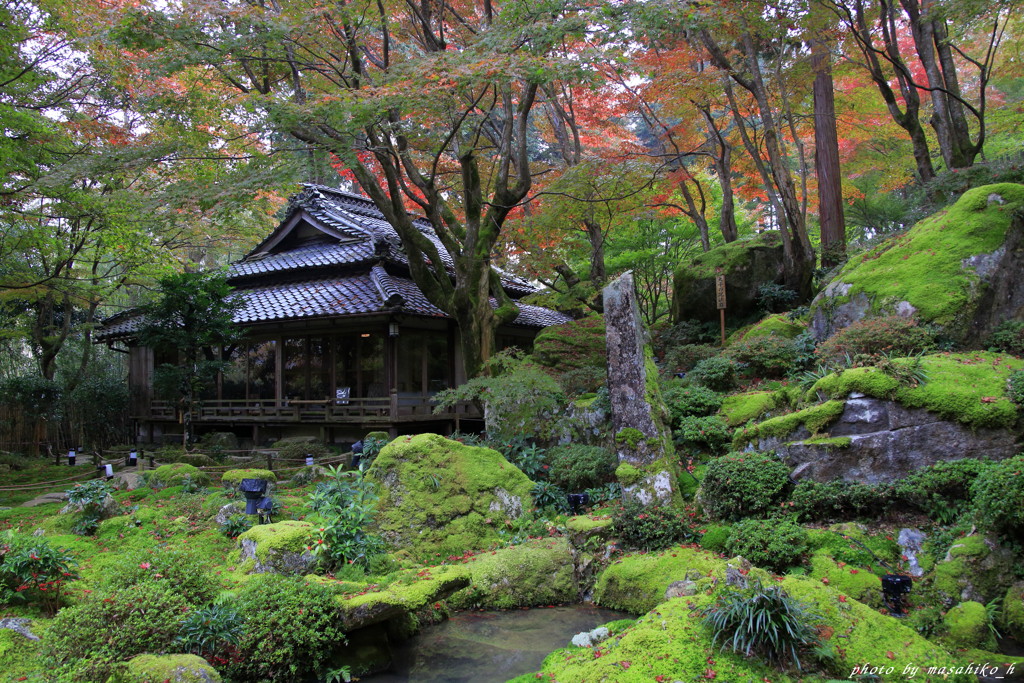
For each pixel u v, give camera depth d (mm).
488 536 8031
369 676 5281
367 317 14320
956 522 6285
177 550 5387
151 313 13555
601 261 17297
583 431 10352
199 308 13641
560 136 17047
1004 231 9320
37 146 11289
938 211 11367
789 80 15180
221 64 9195
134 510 8656
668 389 10094
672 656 4398
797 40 13094
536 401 10641
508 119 11984
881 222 20859
